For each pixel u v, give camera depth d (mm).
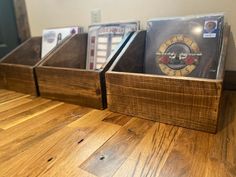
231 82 1023
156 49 995
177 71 931
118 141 644
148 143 625
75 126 753
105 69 840
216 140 624
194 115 666
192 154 563
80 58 1219
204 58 872
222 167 508
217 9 972
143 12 1153
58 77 954
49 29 1429
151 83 709
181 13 1054
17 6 1587
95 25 1232
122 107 816
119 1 1206
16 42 1646
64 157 577
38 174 513
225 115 783
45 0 1493
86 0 1318
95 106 887
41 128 751
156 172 502
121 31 1138
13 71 1126
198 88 628
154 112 743
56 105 961
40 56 1478
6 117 860
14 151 616
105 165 537
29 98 1069
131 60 936
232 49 987
